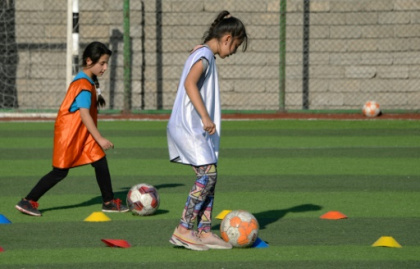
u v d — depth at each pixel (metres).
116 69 41.16
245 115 38.62
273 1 41.44
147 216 16.00
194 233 12.77
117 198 17.84
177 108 12.67
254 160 24.69
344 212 16.47
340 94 41.53
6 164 23.84
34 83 41.28
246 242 12.93
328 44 41.34
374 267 11.79
